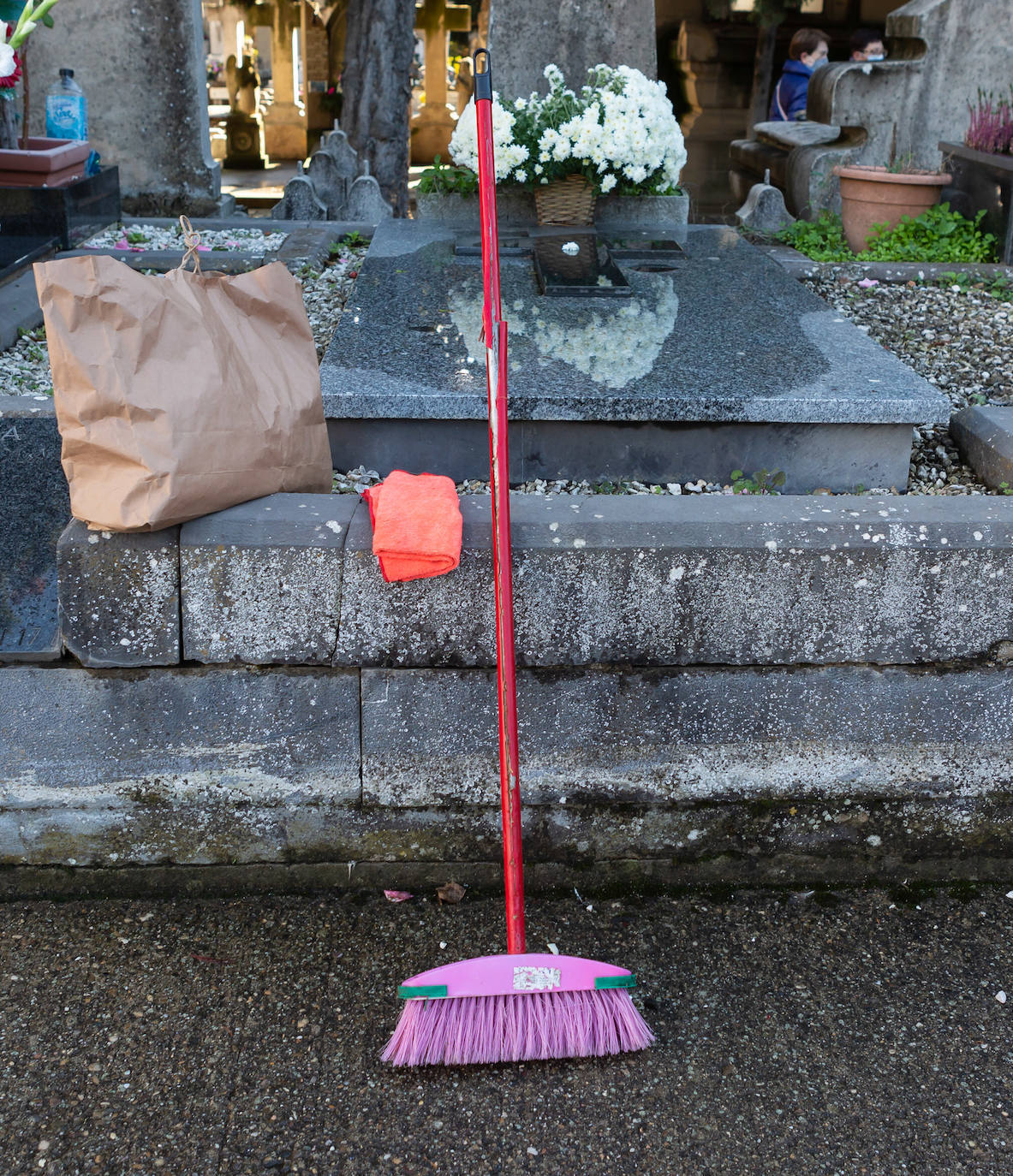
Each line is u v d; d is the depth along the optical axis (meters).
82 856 2.56
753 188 7.47
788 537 2.38
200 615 2.35
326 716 2.46
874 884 2.69
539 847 2.62
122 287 2.23
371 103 9.01
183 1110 2.03
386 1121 2.03
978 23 7.24
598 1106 2.06
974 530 2.41
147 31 7.50
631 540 2.36
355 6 8.80
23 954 2.38
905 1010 2.30
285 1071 2.12
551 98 5.81
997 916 2.58
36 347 4.49
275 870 2.60
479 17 15.98
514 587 2.37
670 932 2.51
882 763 2.59
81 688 2.40
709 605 2.41
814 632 2.45
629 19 6.53
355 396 3.33
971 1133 2.02
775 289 4.77
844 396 3.36
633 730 2.51
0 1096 2.04
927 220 6.55
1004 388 4.36
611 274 4.79
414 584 2.34
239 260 5.83
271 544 2.30
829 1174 1.94
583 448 3.49
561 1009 2.11
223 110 19.81
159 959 2.38
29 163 5.84
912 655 2.49
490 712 2.48
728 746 2.54
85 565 2.29
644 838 2.63
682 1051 2.19
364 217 7.67
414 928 2.49
